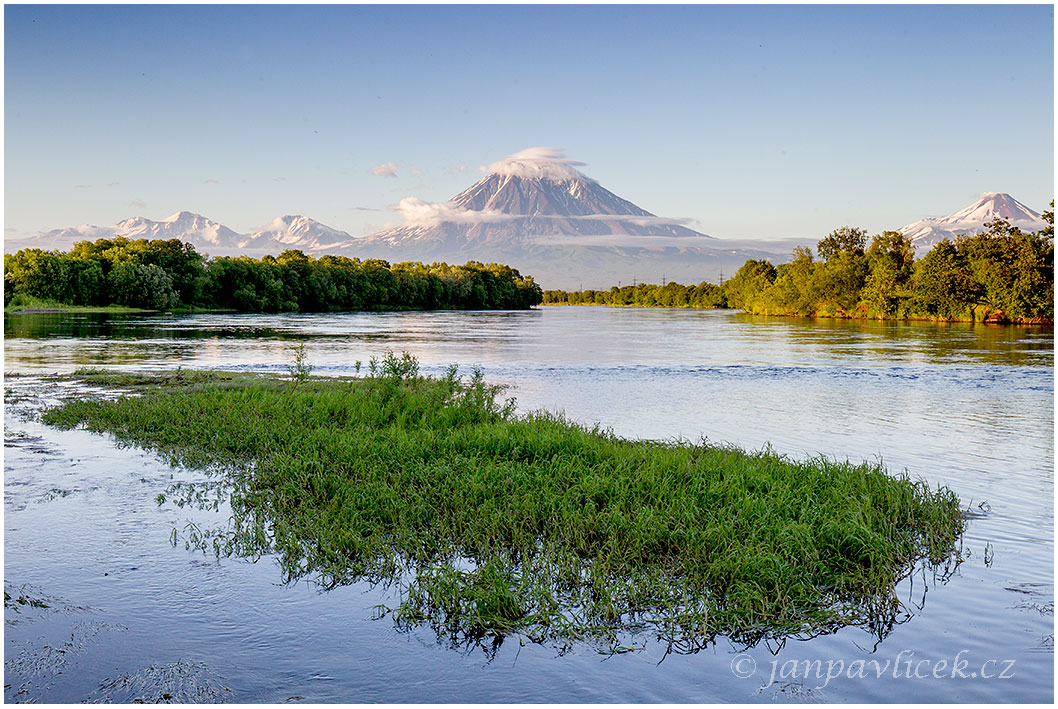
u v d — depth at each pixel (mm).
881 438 18938
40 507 11703
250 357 39625
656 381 31438
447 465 13047
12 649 7180
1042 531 11047
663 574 8906
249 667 6969
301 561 9406
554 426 16109
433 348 48938
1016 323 85438
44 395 24234
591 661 7246
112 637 7473
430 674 6945
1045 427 20641
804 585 8578
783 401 25578
